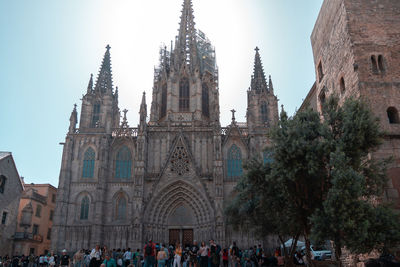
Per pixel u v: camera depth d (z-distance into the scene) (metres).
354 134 26.89
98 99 81.62
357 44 34.56
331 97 30.44
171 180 71.00
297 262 39.44
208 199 69.06
